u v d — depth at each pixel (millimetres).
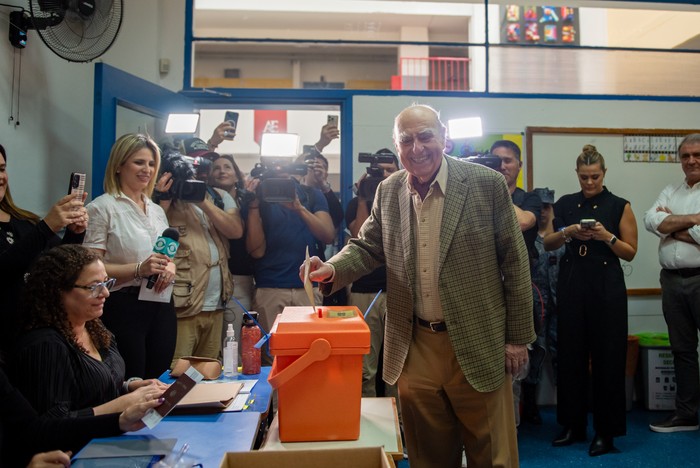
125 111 2941
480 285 1582
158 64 3496
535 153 3555
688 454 2654
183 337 2516
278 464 1109
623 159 3578
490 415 1590
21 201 2525
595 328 2725
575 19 4566
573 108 3586
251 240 2887
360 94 3523
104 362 1596
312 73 7887
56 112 2801
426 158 1537
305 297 2912
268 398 1611
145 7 3467
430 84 6055
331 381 1359
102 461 1146
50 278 1435
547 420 3189
